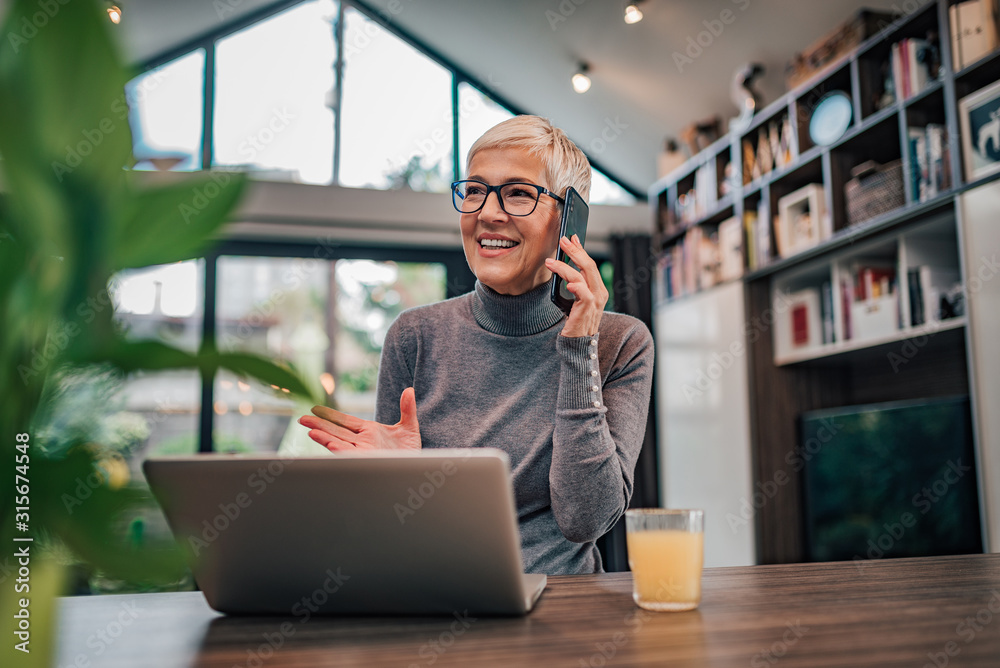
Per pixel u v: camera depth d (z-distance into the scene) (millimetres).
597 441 1035
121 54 266
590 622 675
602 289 1097
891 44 2840
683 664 532
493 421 1266
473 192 1291
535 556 1183
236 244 4324
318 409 1042
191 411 4082
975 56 2371
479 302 1339
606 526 1074
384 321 4465
